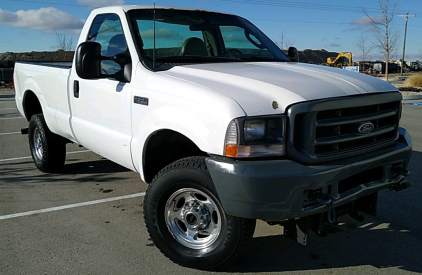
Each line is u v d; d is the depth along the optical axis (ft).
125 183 18.81
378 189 11.25
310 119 9.66
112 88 13.38
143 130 11.96
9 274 11.00
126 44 13.46
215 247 10.62
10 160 23.47
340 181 10.42
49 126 18.49
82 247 12.56
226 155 9.57
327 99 9.93
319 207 9.84
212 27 15.39
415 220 14.51
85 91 14.88
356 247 12.57
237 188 9.38
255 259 11.84
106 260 11.76
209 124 9.88
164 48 13.58
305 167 9.55
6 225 14.19
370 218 14.70
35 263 11.58
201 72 11.73
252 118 9.45
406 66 199.31
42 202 16.40
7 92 75.72
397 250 12.37
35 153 20.48
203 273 11.07
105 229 13.87
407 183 12.10
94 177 19.75
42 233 13.55
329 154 10.03
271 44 16.58
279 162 9.50
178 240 11.32
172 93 11.07
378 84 11.67
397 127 12.01
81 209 15.66
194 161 10.68
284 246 12.64
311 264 11.56
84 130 15.20
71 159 23.34
